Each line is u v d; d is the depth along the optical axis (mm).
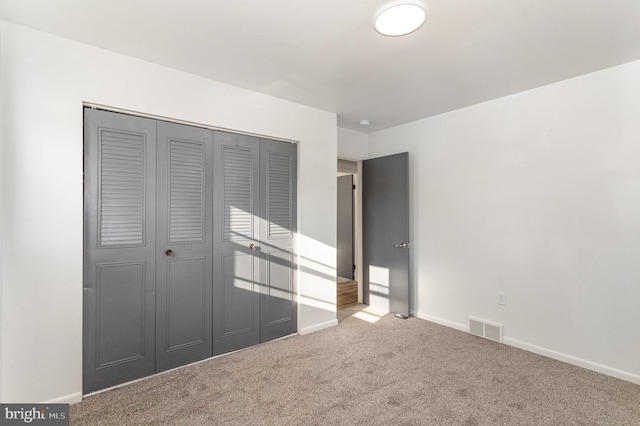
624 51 2211
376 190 4164
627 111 2387
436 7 1719
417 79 2664
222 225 2779
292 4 1704
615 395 2172
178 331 2543
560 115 2709
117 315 2277
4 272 1878
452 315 3477
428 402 2088
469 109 3324
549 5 1709
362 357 2742
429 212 3697
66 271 2059
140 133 2375
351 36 2020
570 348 2646
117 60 2244
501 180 3080
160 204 2461
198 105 2598
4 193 1878
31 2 1689
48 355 2000
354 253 6043
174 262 2527
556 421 1898
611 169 2457
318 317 3387
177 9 1753
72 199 2078
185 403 2080
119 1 1682
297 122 3219
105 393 2188
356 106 3328
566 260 2678
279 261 3145
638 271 2340
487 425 1862
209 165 2709
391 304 3980
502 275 3074
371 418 1926
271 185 3092
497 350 2891
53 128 2020
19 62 1921
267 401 2102
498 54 2246
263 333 3027
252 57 2295
